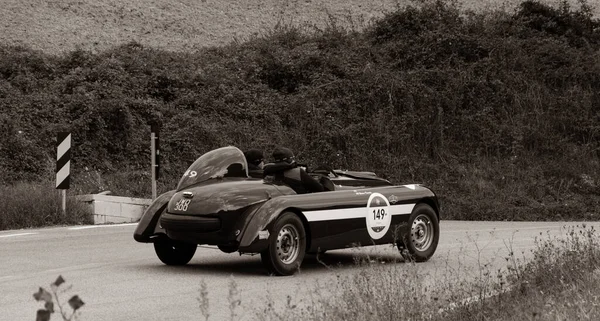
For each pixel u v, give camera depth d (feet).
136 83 115.85
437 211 46.96
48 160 96.43
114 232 61.16
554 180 106.63
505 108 122.31
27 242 54.13
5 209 65.16
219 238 39.42
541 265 34.91
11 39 137.18
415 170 107.96
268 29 164.66
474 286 31.48
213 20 167.22
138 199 73.56
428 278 39.04
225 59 133.08
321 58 129.49
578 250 38.86
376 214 43.19
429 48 133.18
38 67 117.60
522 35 144.36
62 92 111.14
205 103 115.14
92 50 138.92
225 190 40.19
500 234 63.31
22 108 102.83
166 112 111.14
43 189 71.87
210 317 29.73
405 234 44.75
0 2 153.89
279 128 113.09
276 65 127.85
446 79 125.29
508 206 92.02
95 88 110.63
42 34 142.41
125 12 161.58
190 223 39.81
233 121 112.78
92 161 98.99
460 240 57.98
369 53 135.44
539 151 114.93
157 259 46.42
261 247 38.86
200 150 105.60
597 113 121.70
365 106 118.62
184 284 37.47
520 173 107.04
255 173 43.24
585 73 130.21
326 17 173.88
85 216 69.41
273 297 34.06
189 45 149.89
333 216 41.29
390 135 112.88
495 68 128.98
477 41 134.31
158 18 162.20
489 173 107.04
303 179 41.81
